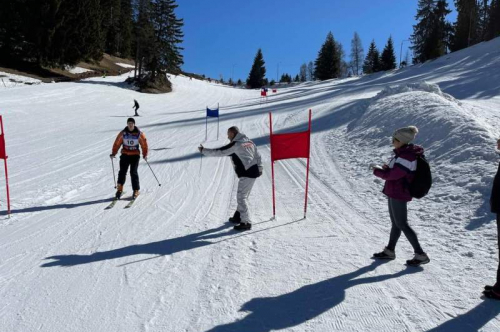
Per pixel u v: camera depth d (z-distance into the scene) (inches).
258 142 592.4
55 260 185.8
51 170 426.3
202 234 219.5
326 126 642.8
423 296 142.1
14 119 911.0
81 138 684.7
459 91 868.0
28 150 564.7
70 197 313.4
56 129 802.2
